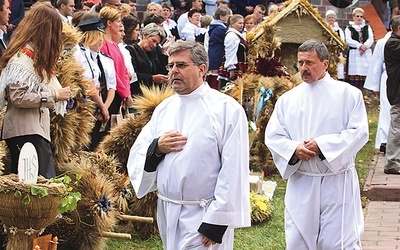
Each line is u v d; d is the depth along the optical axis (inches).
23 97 286.7
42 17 291.7
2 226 291.6
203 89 249.6
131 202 350.3
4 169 303.0
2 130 294.4
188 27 642.2
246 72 495.5
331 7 819.4
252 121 474.9
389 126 504.4
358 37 761.6
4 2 322.7
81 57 366.3
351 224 289.1
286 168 290.7
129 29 463.8
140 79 442.0
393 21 482.6
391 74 482.6
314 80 292.4
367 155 550.6
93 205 310.2
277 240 361.1
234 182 240.7
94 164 330.3
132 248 335.6
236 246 348.2
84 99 328.2
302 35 510.0
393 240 368.8
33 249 260.8
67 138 319.9
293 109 294.7
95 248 315.0
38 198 258.4
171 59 247.4
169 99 256.7
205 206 244.4
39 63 290.4
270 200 418.9
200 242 242.5
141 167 250.1
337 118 289.4
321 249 291.4
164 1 705.0
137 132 349.1
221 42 576.1
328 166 285.0
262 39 482.0
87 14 376.8
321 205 289.0
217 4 720.3
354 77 764.0
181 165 244.2
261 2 776.9
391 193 449.4
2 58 291.7
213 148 243.9
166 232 250.5
